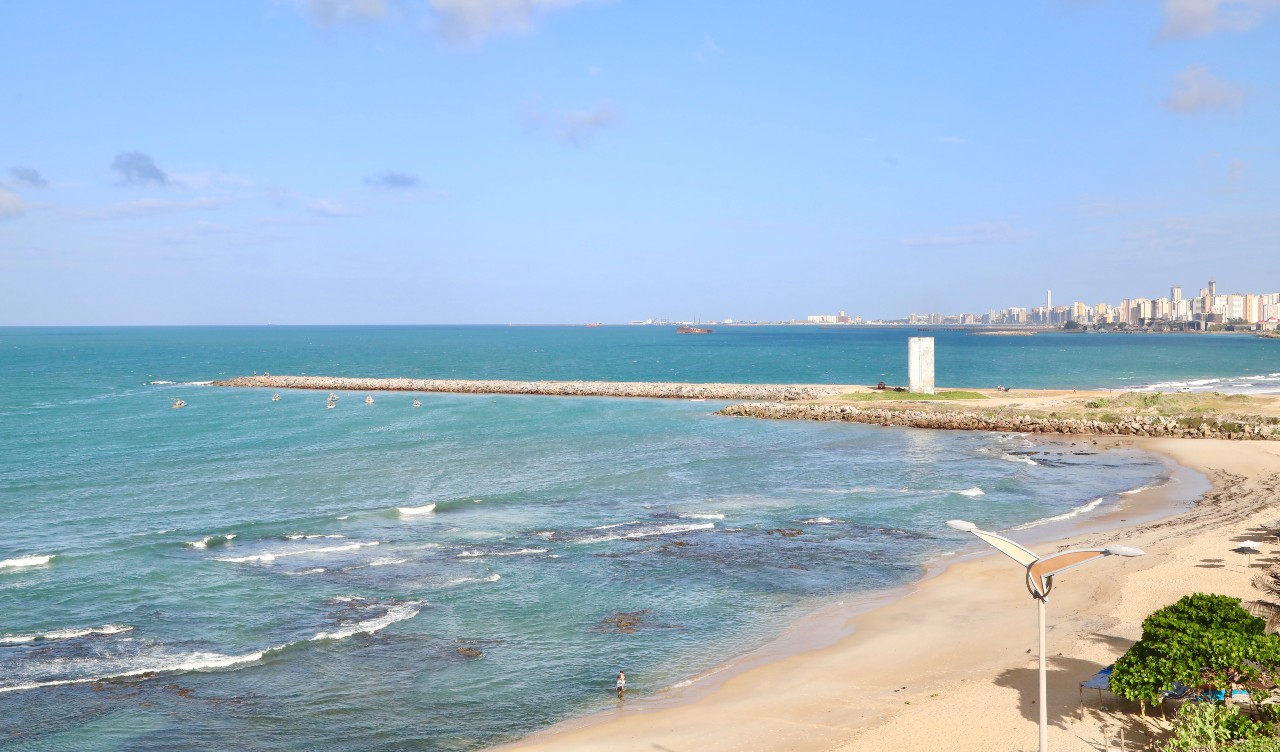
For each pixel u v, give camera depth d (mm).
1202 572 44188
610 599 43312
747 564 49125
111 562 49000
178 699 32344
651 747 28641
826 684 33406
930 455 86000
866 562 49469
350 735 29812
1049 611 40469
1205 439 90750
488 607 42062
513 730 30203
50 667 34969
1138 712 29500
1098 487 69938
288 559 49844
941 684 32844
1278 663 27578
